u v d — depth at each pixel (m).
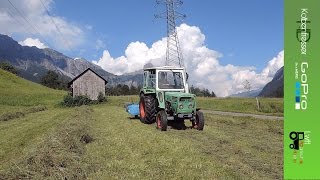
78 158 10.96
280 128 19.33
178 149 12.47
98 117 26.41
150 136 15.38
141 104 21.81
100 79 63.81
